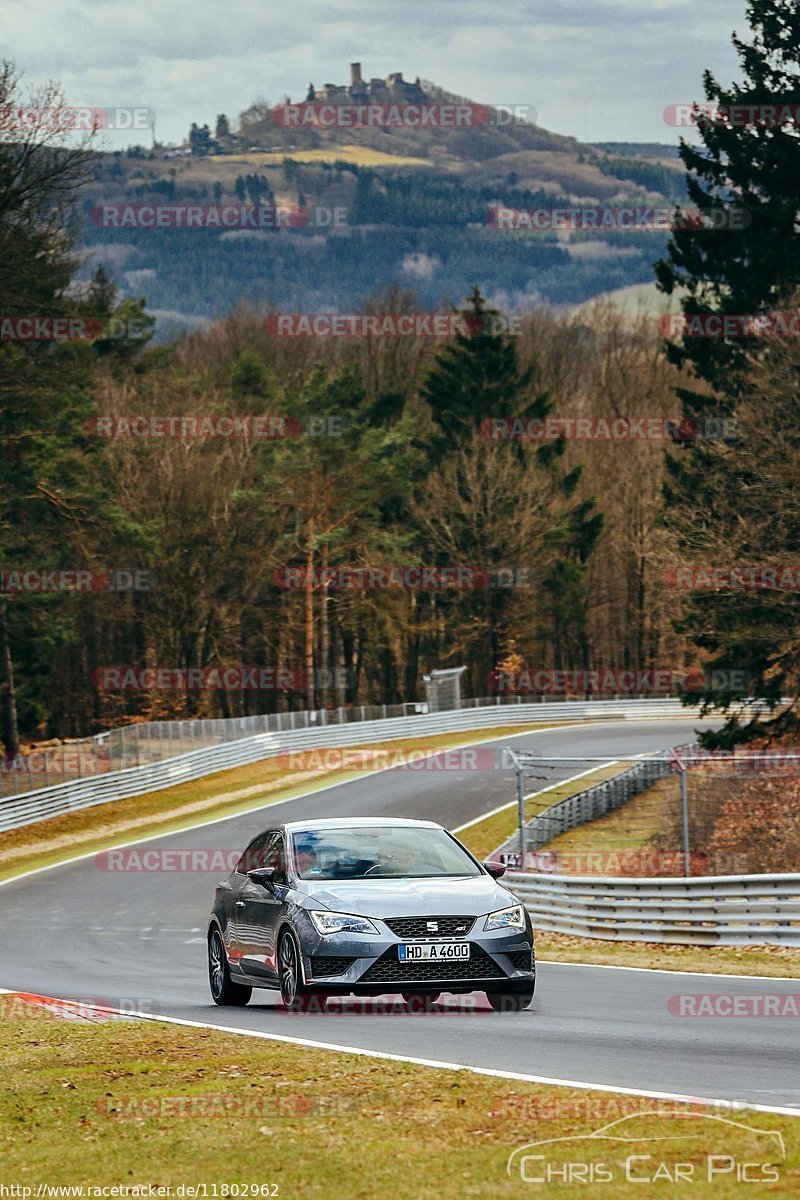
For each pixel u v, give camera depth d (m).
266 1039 29.23
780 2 113.25
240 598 192.12
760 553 95.81
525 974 32.44
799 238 111.81
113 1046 30.00
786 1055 26.58
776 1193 16.72
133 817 121.50
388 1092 22.86
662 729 169.88
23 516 136.88
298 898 33.03
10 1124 22.70
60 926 71.62
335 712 168.12
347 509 194.12
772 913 52.03
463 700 190.88
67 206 122.50
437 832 36.19
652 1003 35.59
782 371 96.69
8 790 117.56
